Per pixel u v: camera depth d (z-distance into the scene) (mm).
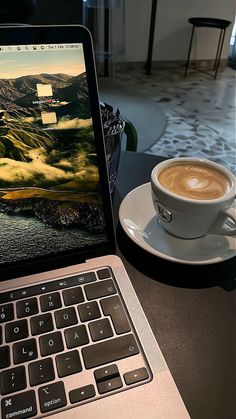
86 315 345
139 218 488
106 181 417
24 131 379
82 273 388
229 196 416
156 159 669
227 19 3594
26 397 291
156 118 2553
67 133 393
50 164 394
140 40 3486
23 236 395
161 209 441
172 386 305
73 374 306
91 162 408
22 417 281
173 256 427
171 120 2541
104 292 368
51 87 380
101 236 418
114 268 397
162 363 319
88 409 288
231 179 451
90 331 334
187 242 458
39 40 365
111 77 3357
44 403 288
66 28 368
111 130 494
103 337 331
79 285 373
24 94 373
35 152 387
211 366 328
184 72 3645
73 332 332
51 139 389
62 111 388
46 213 400
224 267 438
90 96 393
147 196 523
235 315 379
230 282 418
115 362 317
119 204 536
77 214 411
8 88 367
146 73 3555
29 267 393
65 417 283
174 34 3557
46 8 2266
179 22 3498
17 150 380
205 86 3279
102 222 418
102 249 417
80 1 2348
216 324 368
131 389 301
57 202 402
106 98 2859
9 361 310
